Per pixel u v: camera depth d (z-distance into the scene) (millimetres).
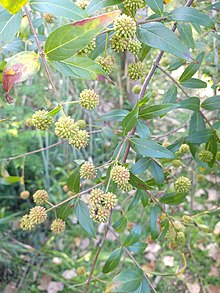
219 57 381
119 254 254
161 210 255
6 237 573
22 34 231
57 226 232
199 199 576
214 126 297
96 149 672
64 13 163
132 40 191
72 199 231
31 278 551
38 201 239
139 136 228
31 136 577
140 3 192
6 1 141
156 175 243
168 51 187
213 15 341
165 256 532
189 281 505
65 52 155
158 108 212
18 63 156
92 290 517
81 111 647
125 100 706
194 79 265
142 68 222
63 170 633
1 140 574
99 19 147
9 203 624
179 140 265
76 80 661
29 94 562
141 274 234
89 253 560
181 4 376
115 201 191
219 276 504
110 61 201
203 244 532
